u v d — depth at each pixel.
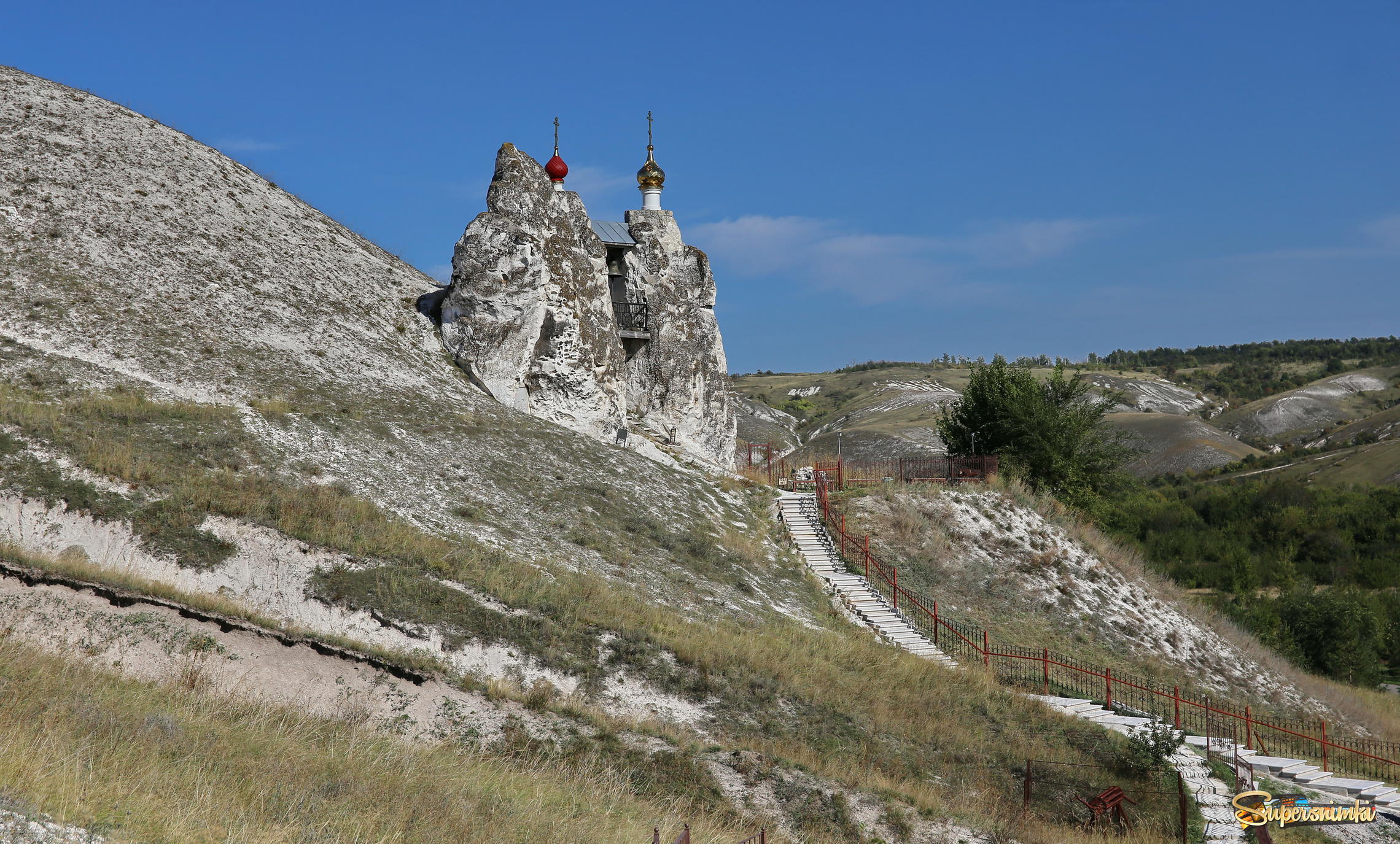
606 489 34.69
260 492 26.06
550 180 42.25
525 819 14.95
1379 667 55.06
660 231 46.62
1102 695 31.02
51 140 40.19
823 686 25.09
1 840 10.22
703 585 30.56
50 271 34.44
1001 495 44.12
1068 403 57.22
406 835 13.32
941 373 194.62
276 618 22.67
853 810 19.36
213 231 40.06
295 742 16.19
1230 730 30.95
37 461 24.83
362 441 31.55
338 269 42.62
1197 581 74.19
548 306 39.78
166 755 13.99
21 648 17.52
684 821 17.14
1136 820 21.34
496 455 34.06
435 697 20.69
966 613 36.53
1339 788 26.22
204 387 31.86
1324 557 78.88
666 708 22.75
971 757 23.36
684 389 45.84
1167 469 132.88
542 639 23.55
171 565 23.25
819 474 43.84
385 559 24.75
